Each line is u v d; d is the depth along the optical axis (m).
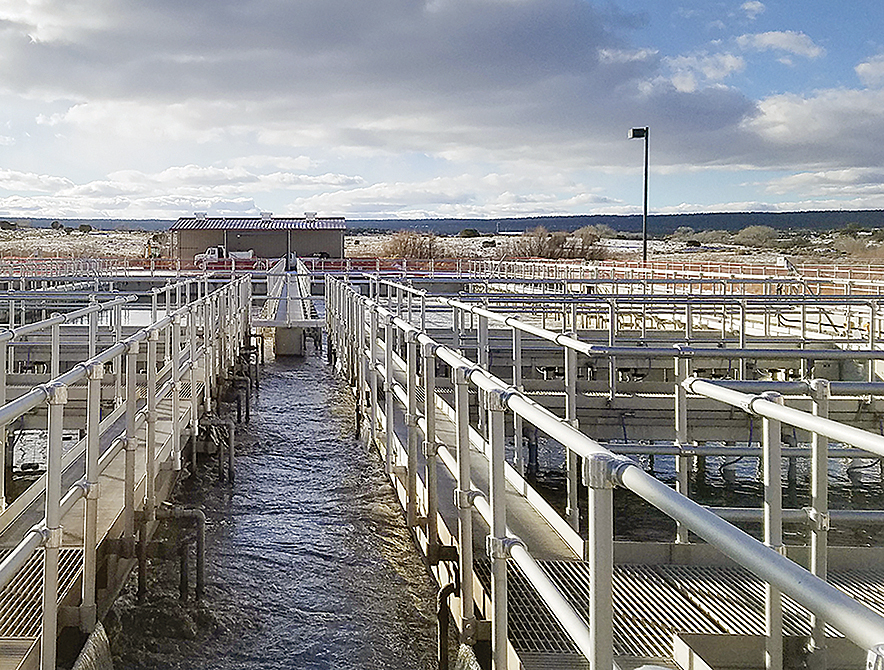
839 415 10.58
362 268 38.81
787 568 1.47
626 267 30.55
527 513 5.77
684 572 4.85
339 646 5.07
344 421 12.70
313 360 21.25
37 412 11.53
